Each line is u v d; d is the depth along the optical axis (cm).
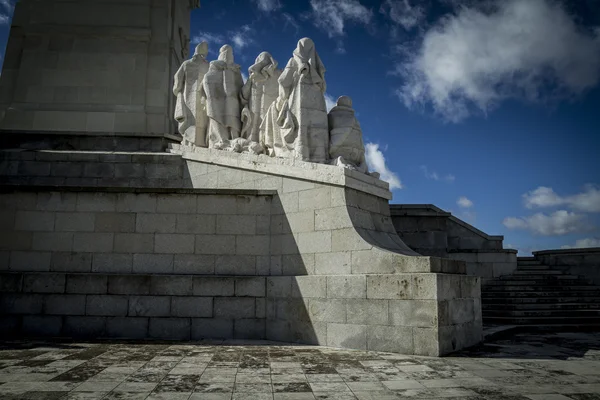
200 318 967
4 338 927
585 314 1233
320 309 867
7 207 1058
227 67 1288
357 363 677
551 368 653
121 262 1033
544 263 1653
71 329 968
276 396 502
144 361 689
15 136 1527
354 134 1048
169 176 1249
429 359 709
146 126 1631
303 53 1078
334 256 897
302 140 1019
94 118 1620
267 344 871
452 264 830
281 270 985
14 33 1672
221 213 1041
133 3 1733
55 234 1048
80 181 1262
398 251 915
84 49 1680
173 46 1775
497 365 670
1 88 1630
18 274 988
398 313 771
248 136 1237
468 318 845
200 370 627
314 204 951
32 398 486
